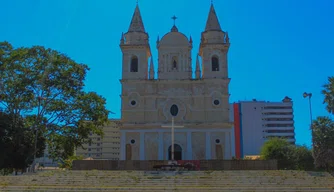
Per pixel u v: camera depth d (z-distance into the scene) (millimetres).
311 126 47938
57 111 51906
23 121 51594
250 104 134250
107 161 43656
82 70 53625
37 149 51406
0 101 50406
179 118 54438
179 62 56875
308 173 38781
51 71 51406
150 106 55062
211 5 59938
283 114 135250
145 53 56938
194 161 43844
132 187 32469
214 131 53656
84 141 54219
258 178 35531
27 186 32906
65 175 37156
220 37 57250
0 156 47219
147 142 53594
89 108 52281
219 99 54938
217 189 31562
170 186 33156
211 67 56094
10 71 50031
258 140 131125
